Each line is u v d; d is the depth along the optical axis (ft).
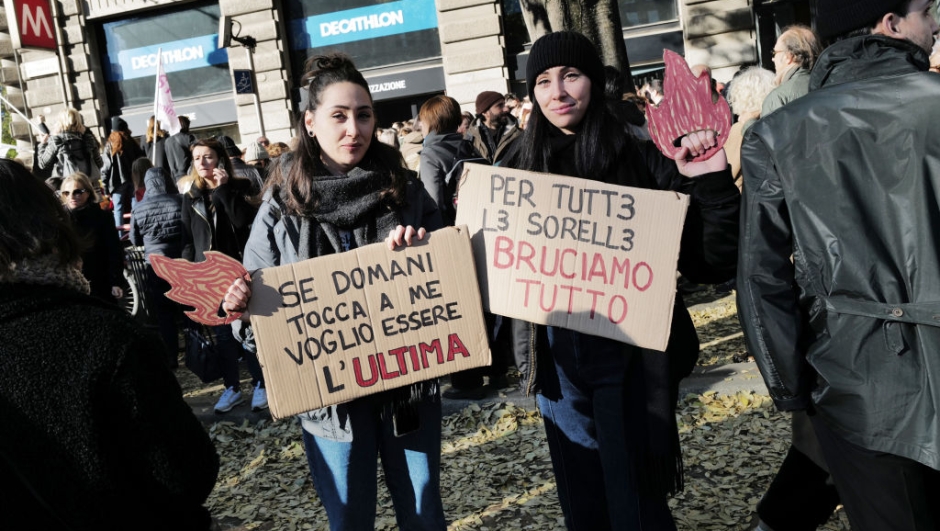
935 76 6.18
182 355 25.62
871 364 6.27
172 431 5.07
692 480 12.51
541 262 8.23
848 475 6.73
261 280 7.77
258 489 14.73
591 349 8.49
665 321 7.98
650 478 8.33
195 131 57.57
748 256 6.90
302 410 7.79
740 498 11.70
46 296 5.06
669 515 8.63
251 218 17.93
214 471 5.34
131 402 4.94
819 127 6.46
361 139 8.21
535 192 8.25
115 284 20.58
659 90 32.35
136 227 23.12
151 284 22.98
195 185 18.06
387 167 8.46
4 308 4.92
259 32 53.52
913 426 6.09
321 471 8.36
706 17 47.14
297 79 55.21
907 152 6.09
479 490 13.12
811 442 8.93
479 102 22.80
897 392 6.16
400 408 8.18
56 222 5.28
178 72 57.31
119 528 4.96
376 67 53.67
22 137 59.11
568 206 8.18
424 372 8.05
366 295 7.97
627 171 8.45
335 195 8.16
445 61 51.13
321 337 7.86
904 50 6.46
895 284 6.14
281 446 16.39
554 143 8.64
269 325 7.75
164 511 5.17
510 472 13.56
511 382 17.29
